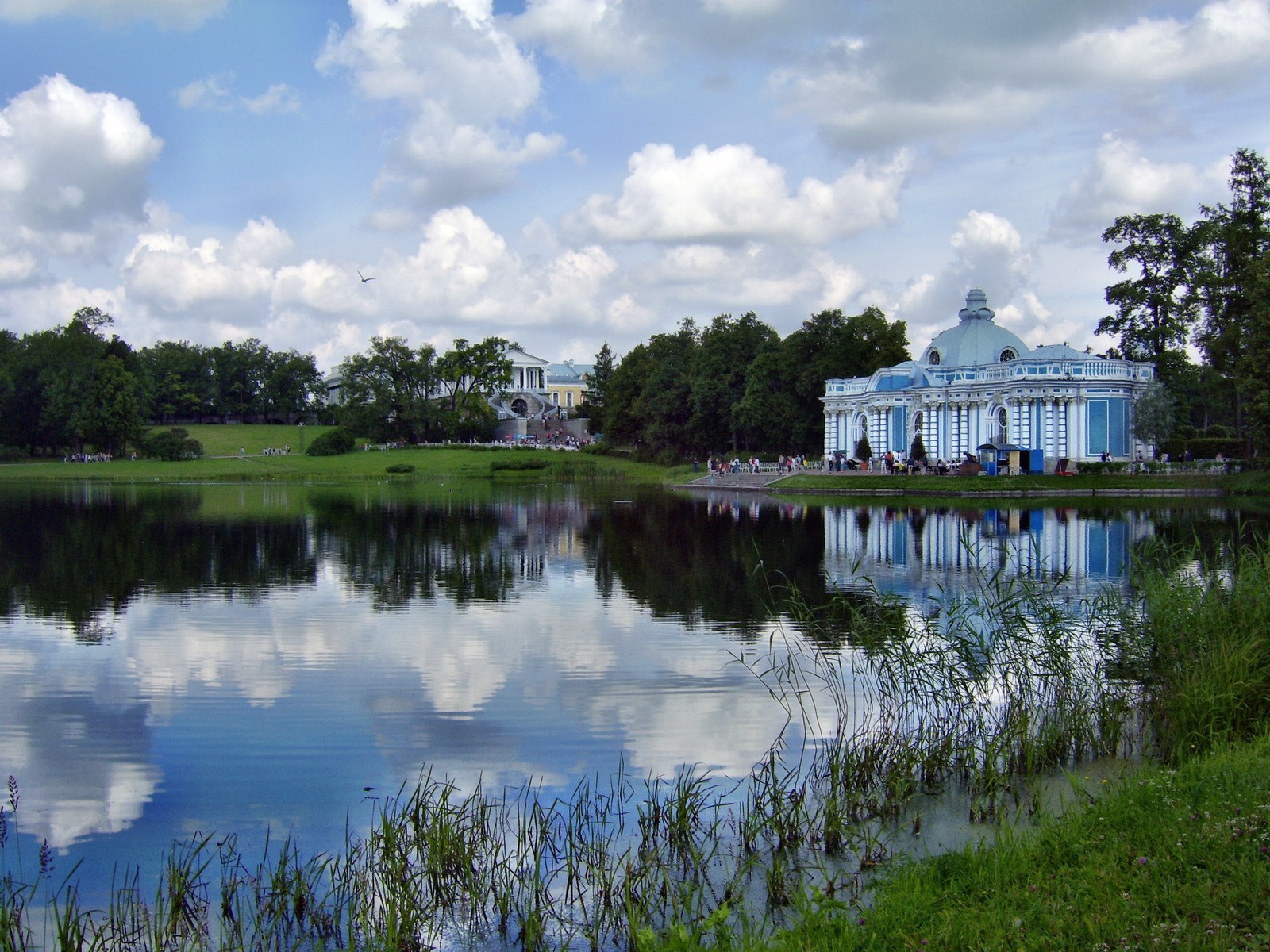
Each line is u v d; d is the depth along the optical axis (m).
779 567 38.59
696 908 11.48
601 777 16.08
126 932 11.35
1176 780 12.23
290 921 11.57
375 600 32.34
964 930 9.07
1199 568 21.31
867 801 14.05
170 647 25.50
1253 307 71.06
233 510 70.44
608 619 28.92
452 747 17.62
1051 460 86.19
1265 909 8.79
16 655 24.48
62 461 140.75
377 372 159.00
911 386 99.69
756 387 113.81
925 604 29.88
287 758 17.16
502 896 11.62
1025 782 14.84
